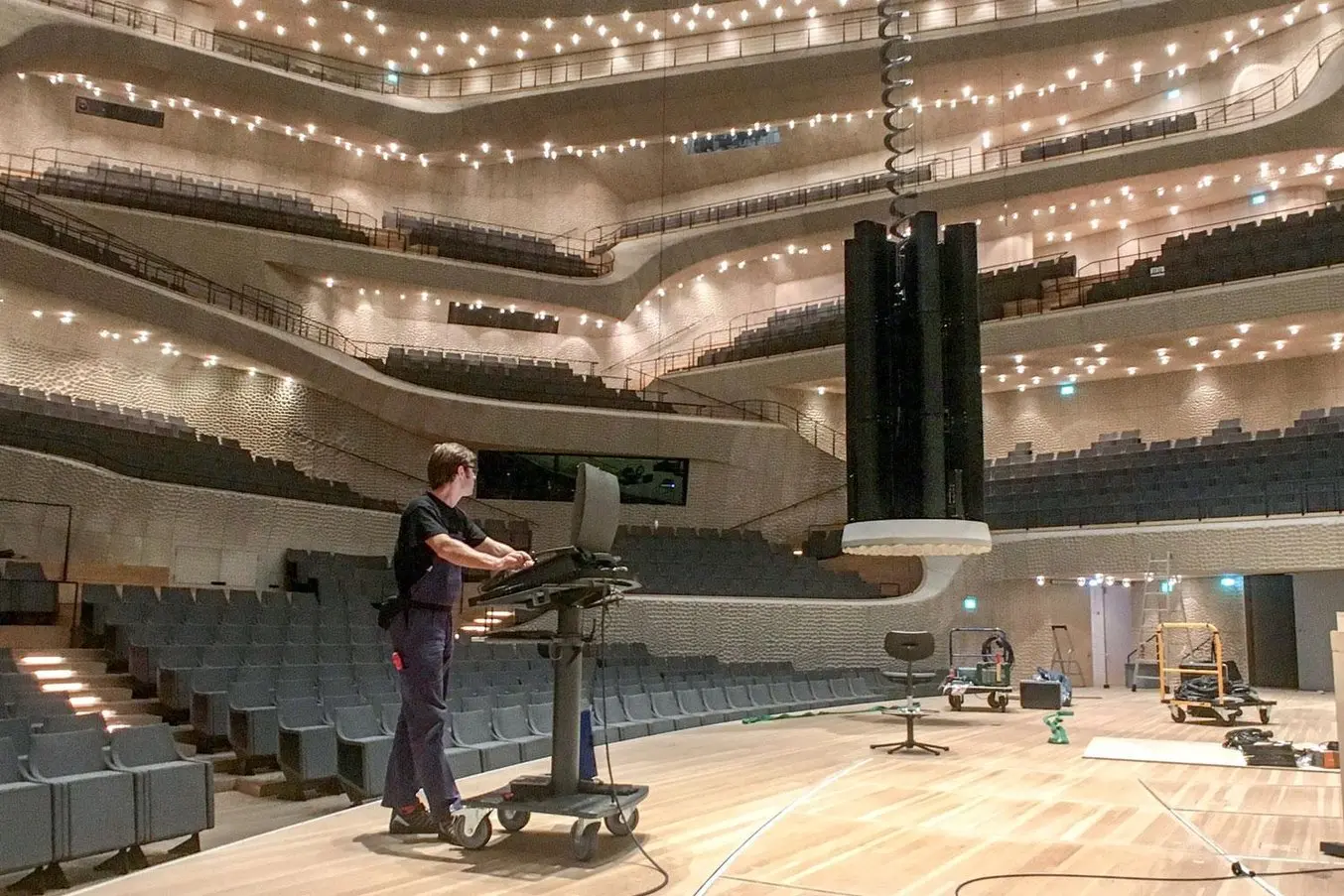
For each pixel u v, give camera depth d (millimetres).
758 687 11945
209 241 19297
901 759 7199
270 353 17797
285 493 16375
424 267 21203
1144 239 21625
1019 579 17641
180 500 14242
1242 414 19328
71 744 4559
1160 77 21016
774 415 21672
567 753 3895
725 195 24609
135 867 4480
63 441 13539
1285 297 16562
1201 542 15711
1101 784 6066
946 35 19812
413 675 3846
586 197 24625
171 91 20422
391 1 21422
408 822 3994
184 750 7762
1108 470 18125
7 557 11641
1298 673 16719
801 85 21094
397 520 17797
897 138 23156
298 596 13742
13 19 17828
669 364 23641
